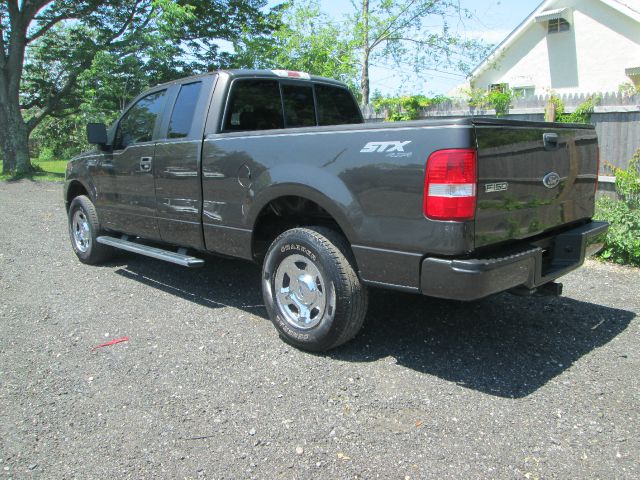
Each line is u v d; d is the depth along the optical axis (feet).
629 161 24.02
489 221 10.16
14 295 16.90
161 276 18.94
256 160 12.94
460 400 10.39
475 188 9.68
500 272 10.02
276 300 12.97
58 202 38.96
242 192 13.39
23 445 9.06
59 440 9.20
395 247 10.55
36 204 37.96
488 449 8.86
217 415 9.91
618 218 20.77
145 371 11.65
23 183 53.01
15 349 12.84
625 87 31.01
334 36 48.73
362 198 10.91
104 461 8.63
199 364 11.95
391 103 33.71
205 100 14.79
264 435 9.29
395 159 10.34
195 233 15.11
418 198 10.06
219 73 14.82
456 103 30.63
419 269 10.31
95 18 59.52
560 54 59.98
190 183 14.90
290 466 8.47
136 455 8.78
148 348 12.83
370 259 10.97
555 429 9.42
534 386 10.94
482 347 12.80
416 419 9.75
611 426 9.50
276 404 10.27
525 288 11.32
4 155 60.49
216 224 14.35
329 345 12.04
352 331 11.89
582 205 13.42
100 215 19.48
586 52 58.03
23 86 69.56
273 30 56.95
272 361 12.05
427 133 9.92
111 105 52.70
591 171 13.64
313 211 13.21
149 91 17.25
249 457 8.70
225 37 60.64
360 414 9.92
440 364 11.90
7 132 59.72
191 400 10.44
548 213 11.97
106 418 9.85
